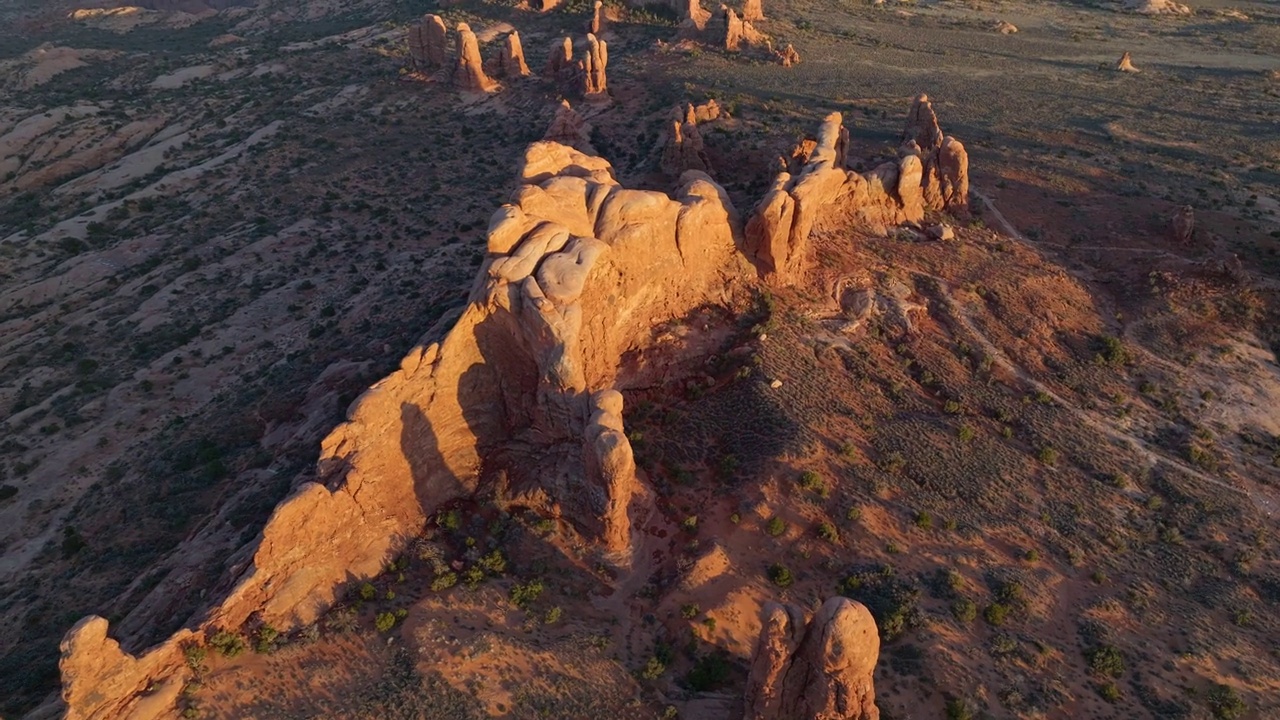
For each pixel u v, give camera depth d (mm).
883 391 59000
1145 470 55750
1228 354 66875
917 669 40406
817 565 46500
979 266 71688
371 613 43250
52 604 51219
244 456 63438
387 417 46562
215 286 94125
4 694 44250
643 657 42062
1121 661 41625
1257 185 98812
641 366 56406
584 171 58062
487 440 52281
